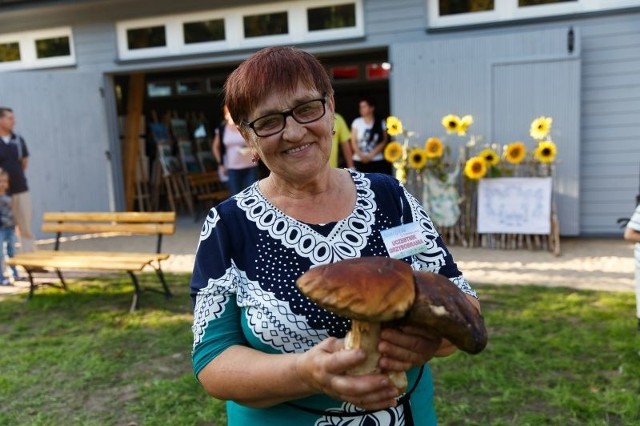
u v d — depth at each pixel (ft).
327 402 4.44
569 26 23.53
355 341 3.48
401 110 25.27
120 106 38.60
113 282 20.18
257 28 28.12
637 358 11.70
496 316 14.66
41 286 19.95
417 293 3.30
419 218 4.99
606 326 13.62
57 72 29.32
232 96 4.57
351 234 4.66
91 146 30.68
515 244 23.39
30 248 22.04
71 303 17.78
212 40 28.91
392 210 4.90
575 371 11.39
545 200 22.47
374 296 3.16
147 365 12.80
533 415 9.86
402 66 24.99
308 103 4.42
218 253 4.63
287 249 4.56
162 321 15.71
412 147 25.29
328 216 4.72
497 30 24.53
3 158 20.63
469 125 23.65
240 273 4.62
